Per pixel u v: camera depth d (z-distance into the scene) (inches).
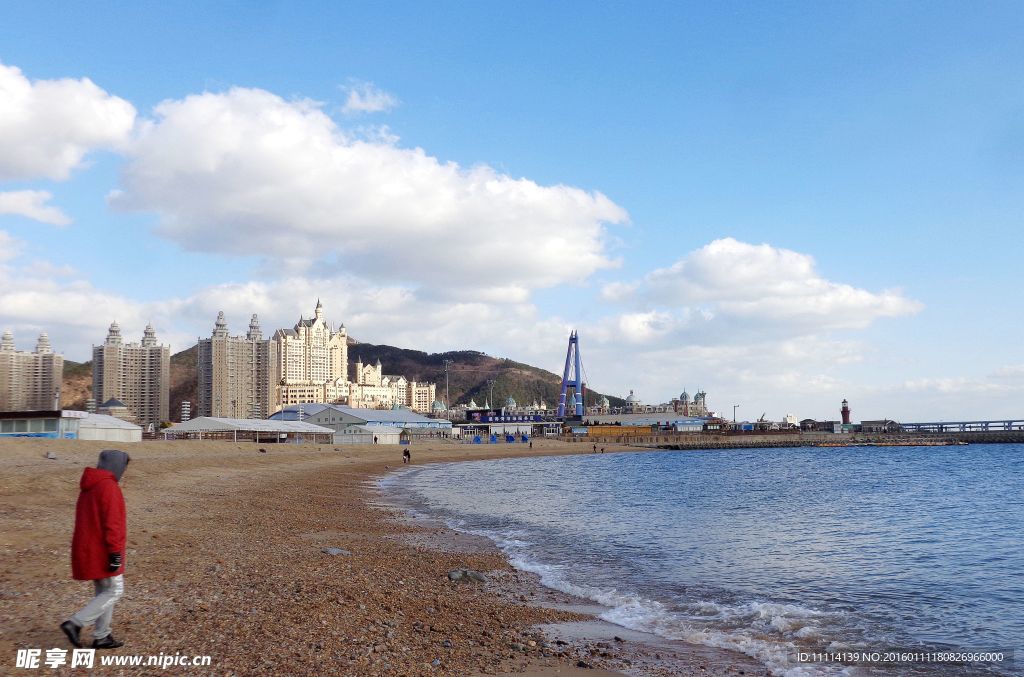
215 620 525.3
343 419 6889.8
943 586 898.7
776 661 590.2
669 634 663.8
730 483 2977.4
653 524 1539.1
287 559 871.7
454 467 4192.9
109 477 434.6
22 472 1509.6
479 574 880.3
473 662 513.0
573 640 622.2
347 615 584.1
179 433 5231.3
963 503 2068.2
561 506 1936.5
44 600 538.6
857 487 2743.6
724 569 1007.6
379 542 1154.7
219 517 1267.2
